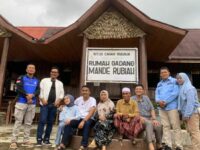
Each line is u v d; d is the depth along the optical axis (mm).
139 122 5805
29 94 6195
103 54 8719
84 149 5809
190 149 6266
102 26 9625
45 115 6387
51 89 6574
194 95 5473
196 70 13375
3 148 5988
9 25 10305
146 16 8992
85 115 6207
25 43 11109
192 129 5426
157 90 6211
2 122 10469
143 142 5812
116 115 5891
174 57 12734
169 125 5941
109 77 8539
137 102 6273
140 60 9266
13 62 14383
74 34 9750
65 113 6289
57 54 12539
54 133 8609
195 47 13992
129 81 8461
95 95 12688
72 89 13469
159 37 9844
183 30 9047
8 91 14195
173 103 5824
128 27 9570
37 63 13977
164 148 5645
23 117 6543
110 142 5828
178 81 5789
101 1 9055
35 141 6809
